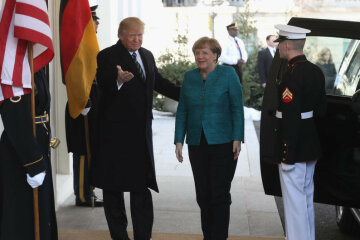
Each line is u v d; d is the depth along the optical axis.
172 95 6.18
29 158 4.70
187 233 6.61
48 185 5.09
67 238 6.36
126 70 5.80
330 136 5.81
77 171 7.50
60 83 8.64
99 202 7.60
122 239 6.04
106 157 5.87
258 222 7.09
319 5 23.80
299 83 5.31
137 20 5.81
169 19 22.27
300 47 5.46
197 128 5.66
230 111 5.70
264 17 21.56
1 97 4.68
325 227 7.18
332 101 5.84
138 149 5.89
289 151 5.34
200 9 22.42
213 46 5.61
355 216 6.12
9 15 4.77
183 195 8.25
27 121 4.70
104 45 11.72
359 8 23.95
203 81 5.71
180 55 16.53
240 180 9.13
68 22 6.12
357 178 5.75
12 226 4.87
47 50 4.96
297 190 5.48
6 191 4.85
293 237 5.52
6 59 4.68
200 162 5.71
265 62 15.52
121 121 5.84
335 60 6.12
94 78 6.59
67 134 6.75
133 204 6.02
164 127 14.17
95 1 11.18
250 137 12.95
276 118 5.55
